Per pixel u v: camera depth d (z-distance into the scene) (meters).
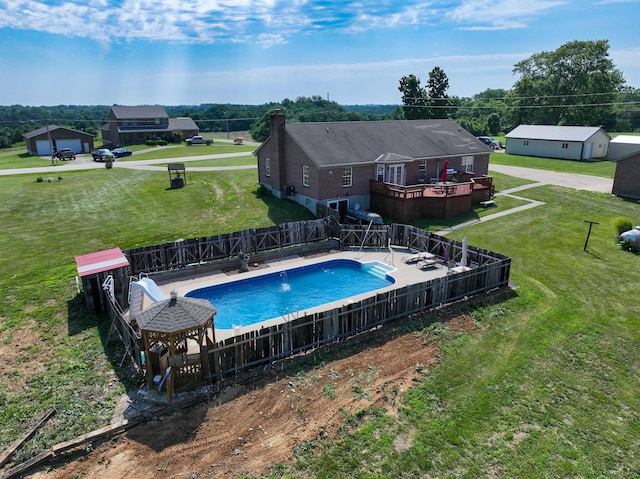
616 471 9.01
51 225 27.03
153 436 9.82
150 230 26.06
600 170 46.69
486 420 10.39
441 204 28.69
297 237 23.78
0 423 10.09
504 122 95.50
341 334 13.82
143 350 11.66
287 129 30.62
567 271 19.83
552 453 9.41
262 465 9.05
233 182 38.72
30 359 12.68
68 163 56.47
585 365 12.64
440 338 14.03
